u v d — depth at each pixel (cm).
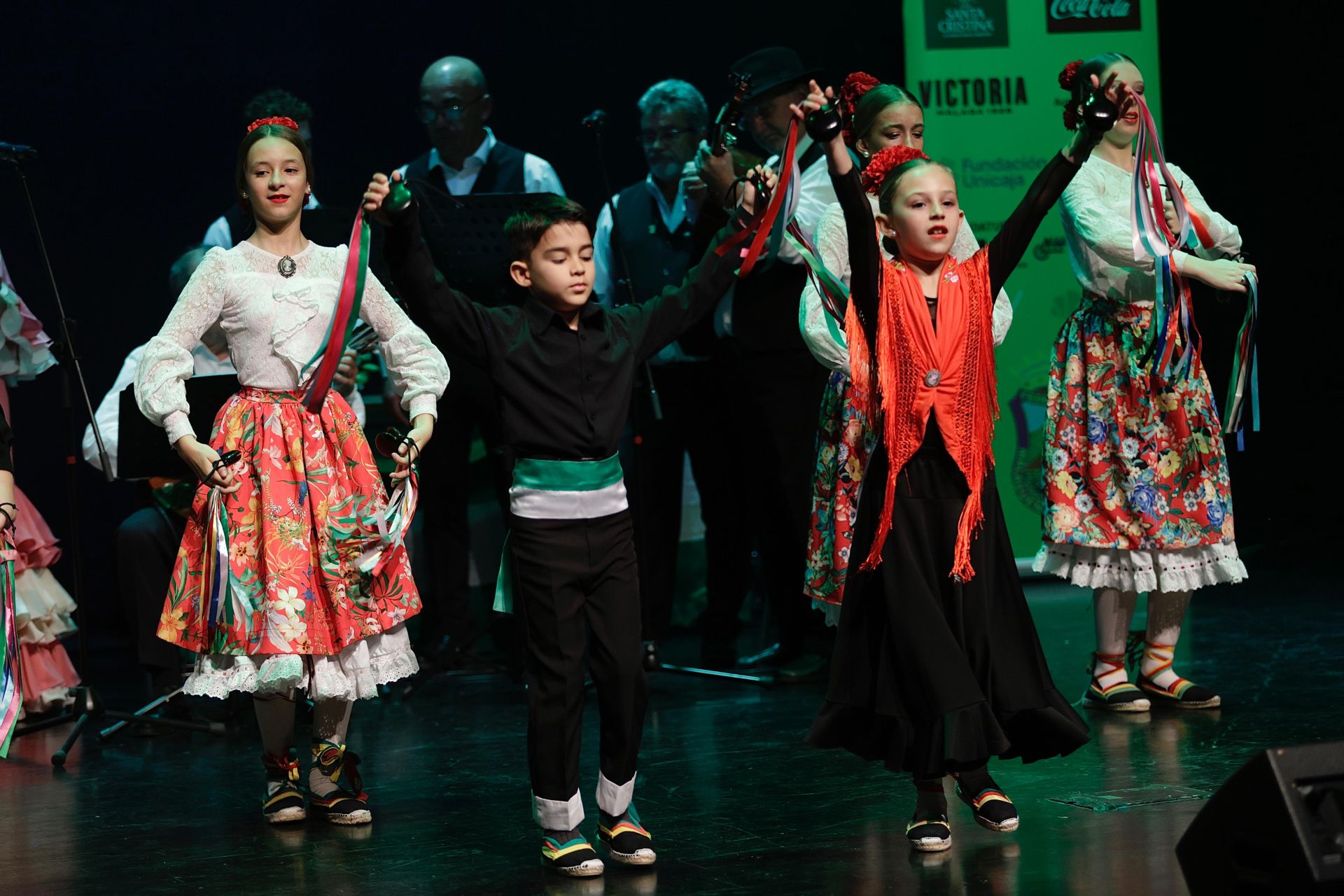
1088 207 941
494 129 1686
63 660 1131
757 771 854
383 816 795
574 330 682
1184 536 949
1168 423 954
